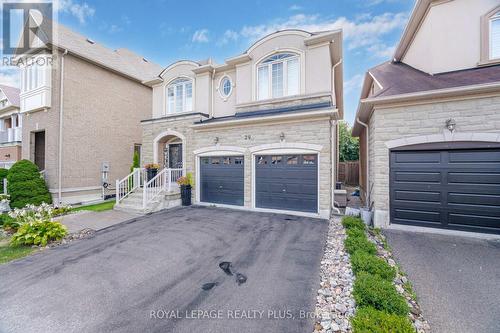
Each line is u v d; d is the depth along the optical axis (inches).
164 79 520.1
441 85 257.6
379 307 119.5
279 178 358.6
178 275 172.2
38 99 474.6
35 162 516.4
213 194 425.4
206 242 237.6
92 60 509.0
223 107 472.4
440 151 249.0
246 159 382.3
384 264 162.9
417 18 350.0
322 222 302.8
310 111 325.4
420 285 153.8
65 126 469.1
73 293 150.9
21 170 425.1
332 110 313.1
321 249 213.9
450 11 316.2
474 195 235.0
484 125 231.0
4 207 400.8
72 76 483.5
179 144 519.2
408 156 263.3
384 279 148.0
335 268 175.8
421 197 256.4
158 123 496.4
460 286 151.8
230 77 466.6
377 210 274.5
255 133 375.6
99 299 143.8
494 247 208.7
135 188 446.3
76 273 178.5
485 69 285.6
